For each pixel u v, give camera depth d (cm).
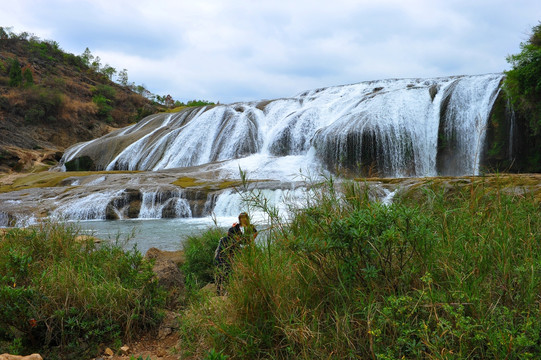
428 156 3061
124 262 501
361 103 3541
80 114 7950
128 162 4109
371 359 282
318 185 435
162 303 472
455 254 337
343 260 329
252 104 4503
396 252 341
